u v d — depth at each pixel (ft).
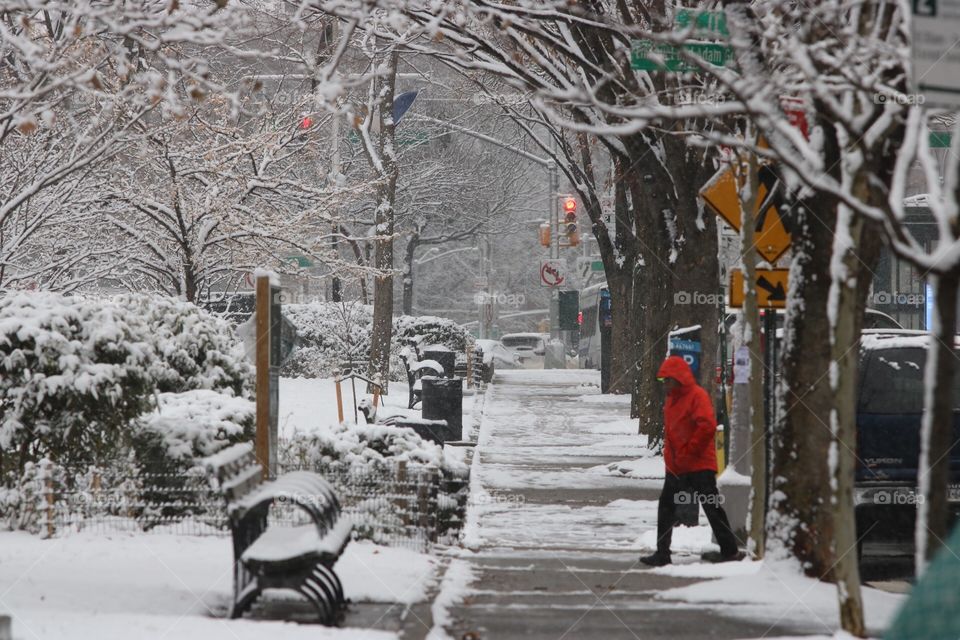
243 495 60.95
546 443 166.20
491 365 312.09
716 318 129.18
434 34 73.20
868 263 64.28
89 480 84.99
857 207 44.60
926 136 49.96
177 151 144.46
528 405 235.61
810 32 60.85
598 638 55.42
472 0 90.74
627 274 249.34
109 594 63.57
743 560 78.95
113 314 87.45
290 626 56.39
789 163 45.96
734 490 84.38
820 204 67.72
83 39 95.25
